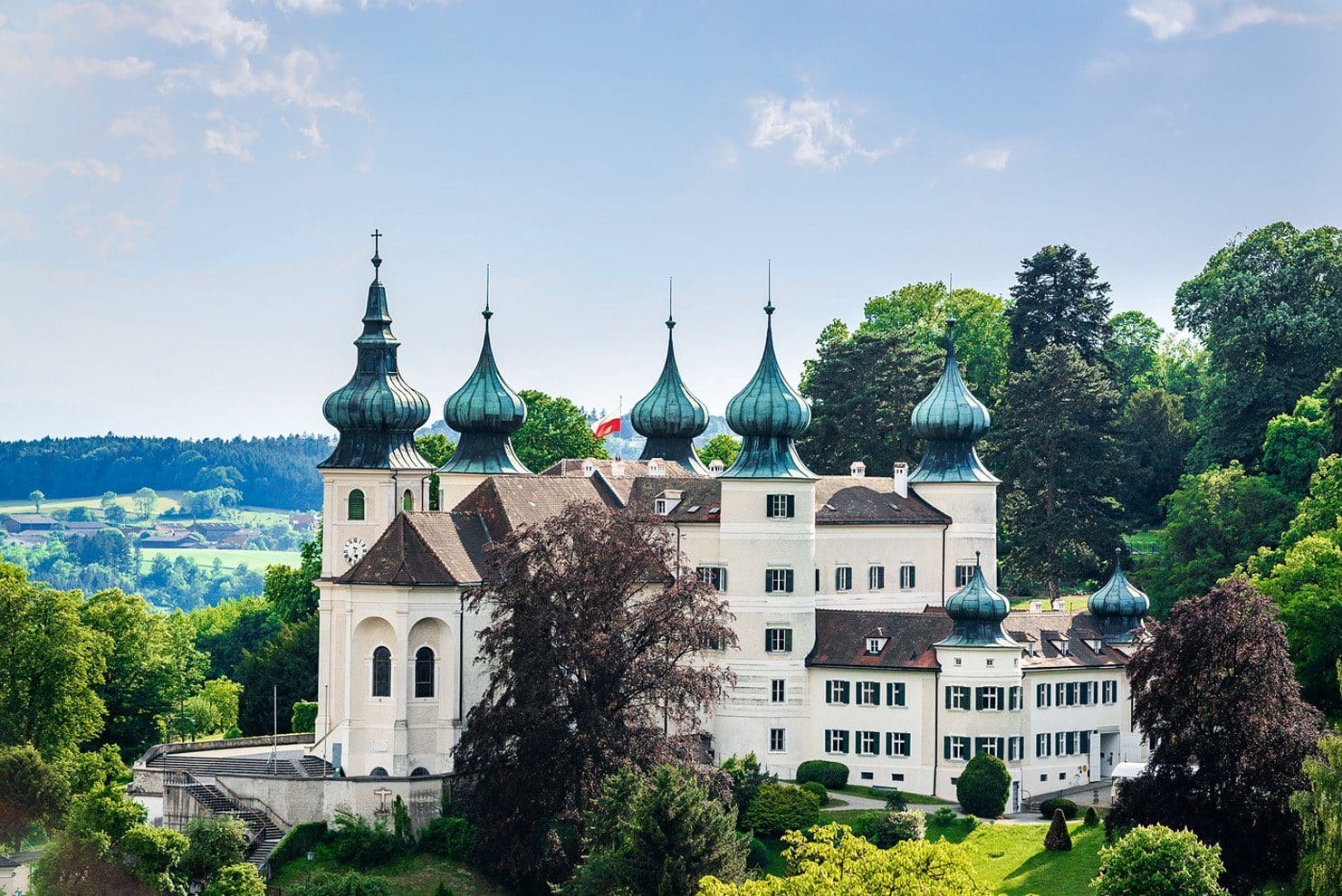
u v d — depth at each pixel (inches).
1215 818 5226.4
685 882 4707.2
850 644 6441.9
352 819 5546.3
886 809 5915.4
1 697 6299.2
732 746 6446.9
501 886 5383.9
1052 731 6402.6
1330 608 6299.2
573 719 5413.4
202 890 4977.9
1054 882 5374.0
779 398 6461.6
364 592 5807.1
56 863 4945.9
